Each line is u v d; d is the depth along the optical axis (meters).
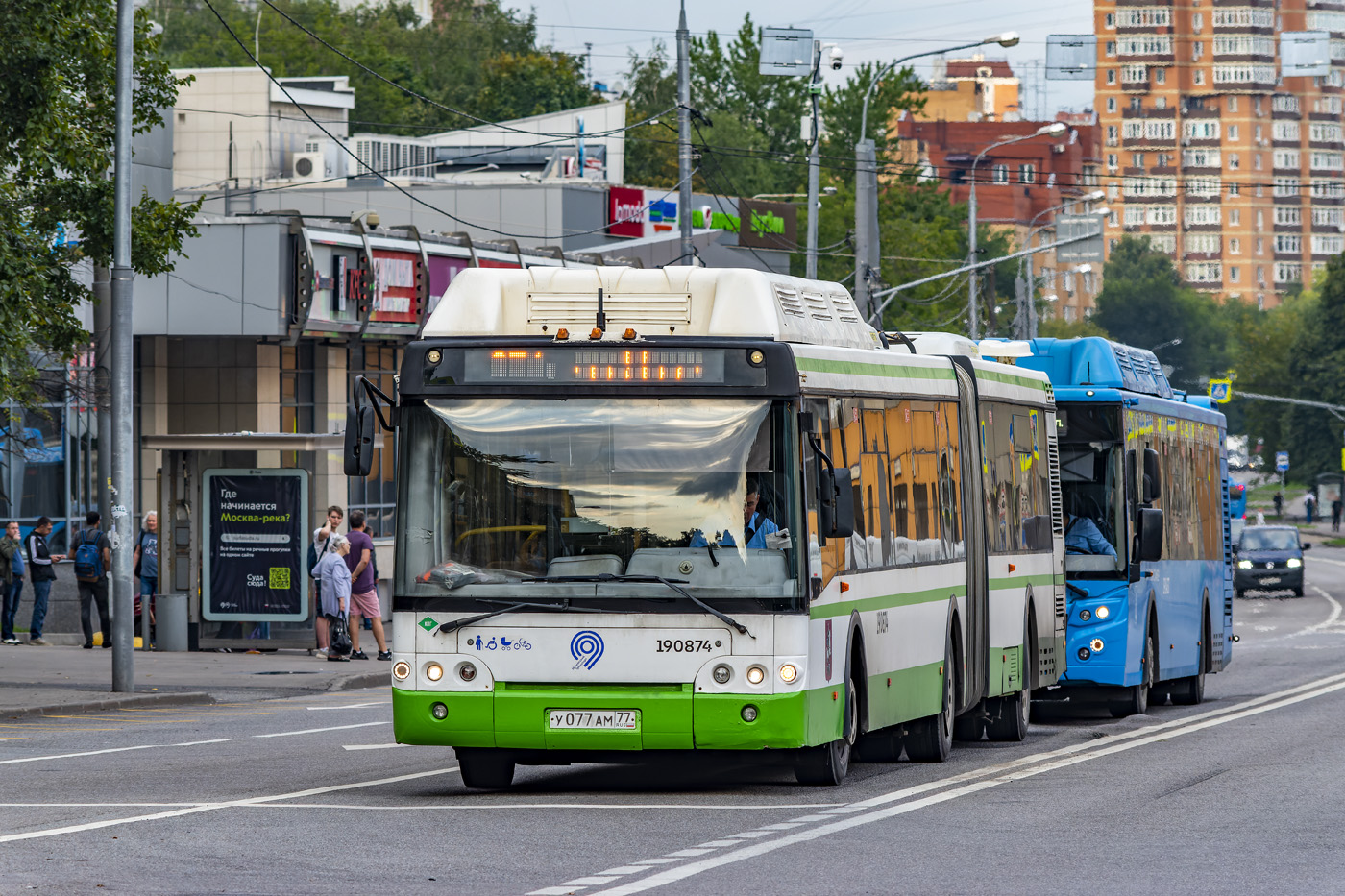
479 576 30.23
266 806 29.69
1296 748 41.66
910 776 35.38
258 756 39.12
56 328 58.06
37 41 52.16
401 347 98.00
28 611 84.56
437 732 30.17
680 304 30.84
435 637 30.25
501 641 30.09
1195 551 59.62
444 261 96.62
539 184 142.75
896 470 36.12
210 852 24.59
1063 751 41.19
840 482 30.08
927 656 37.59
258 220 85.06
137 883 22.20
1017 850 25.50
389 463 95.88
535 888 22.03
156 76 59.84
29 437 82.50
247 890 21.73
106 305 74.75
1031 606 46.00
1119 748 41.88
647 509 30.09
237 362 87.56
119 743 42.31
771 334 30.67
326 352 91.50
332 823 27.52
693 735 29.72
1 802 30.23
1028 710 46.06
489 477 30.34
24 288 54.03
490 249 101.88
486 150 178.62
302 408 90.94
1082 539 50.78
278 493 70.81
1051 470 48.94
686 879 22.84
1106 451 50.72
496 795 31.61
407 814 28.64
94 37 55.06
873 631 34.22
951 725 39.38
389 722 48.19
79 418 85.19
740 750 30.00
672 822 27.97
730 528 29.95
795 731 29.81
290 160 160.88
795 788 32.72
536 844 25.56
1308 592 151.12
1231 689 66.44
